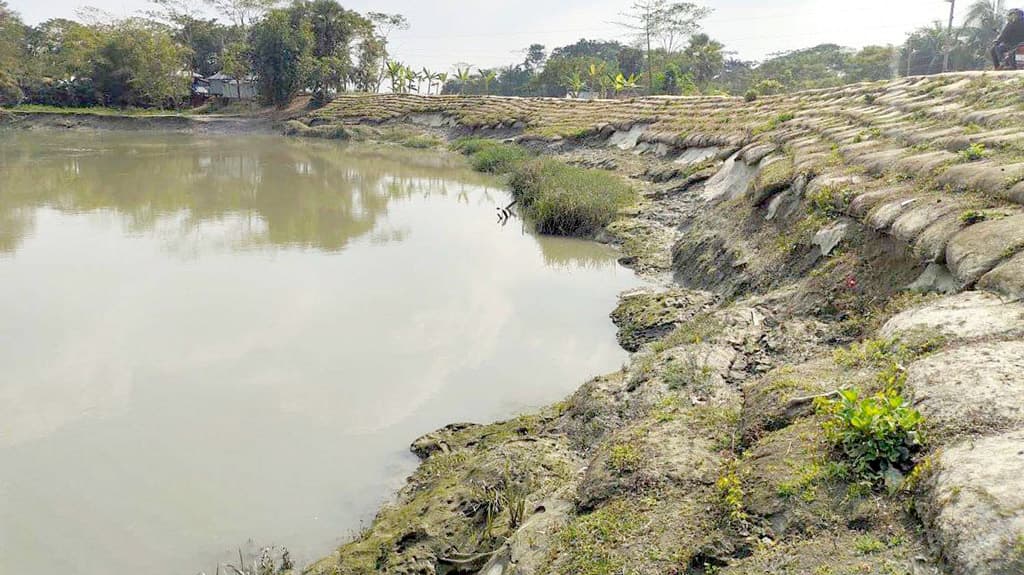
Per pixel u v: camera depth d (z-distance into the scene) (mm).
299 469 6957
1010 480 3379
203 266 13883
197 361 9445
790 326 7270
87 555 5812
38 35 68500
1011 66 15742
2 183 23953
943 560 3275
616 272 12969
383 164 31172
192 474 6914
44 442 7527
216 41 72125
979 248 5996
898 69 54688
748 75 74500
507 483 5797
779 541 3861
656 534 4242
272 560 5645
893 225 7359
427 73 69625
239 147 38812
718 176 16141
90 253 14820
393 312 11234
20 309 11383
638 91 64188
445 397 8336
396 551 5266
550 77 73375
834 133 13328
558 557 4348
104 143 39469
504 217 18172
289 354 9648
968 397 4180
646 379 6941
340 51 57844
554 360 9250
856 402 4352
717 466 4812
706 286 10969
